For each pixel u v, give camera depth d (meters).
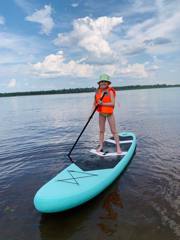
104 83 6.05
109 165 5.44
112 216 4.05
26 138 10.40
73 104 33.28
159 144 7.94
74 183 4.59
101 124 6.31
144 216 4.00
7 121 17.12
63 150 7.92
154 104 24.28
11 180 5.62
